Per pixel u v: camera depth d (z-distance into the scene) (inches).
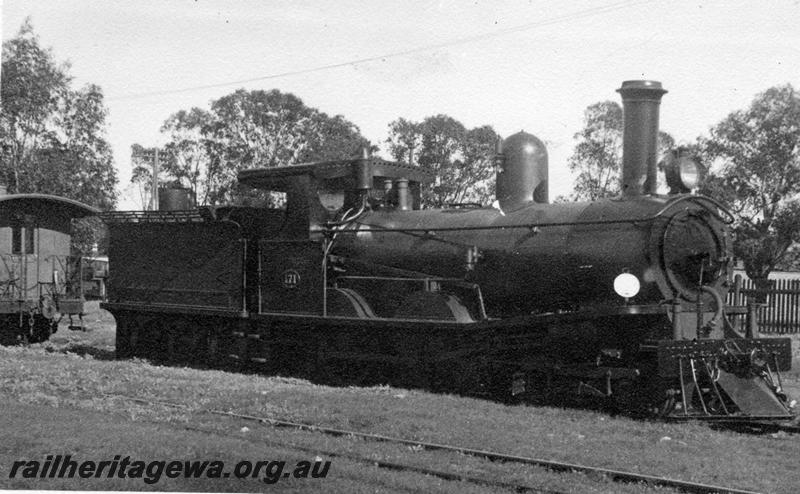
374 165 617.3
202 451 350.9
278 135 1531.7
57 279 919.0
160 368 645.9
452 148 1380.4
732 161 1191.6
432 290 550.6
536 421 425.1
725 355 445.1
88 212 948.6
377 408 448.8
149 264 737.0
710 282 476.4
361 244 592.7
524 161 544.7
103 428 393.7
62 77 1337.4
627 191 493.4
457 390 536.1
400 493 296.2
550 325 484.7
